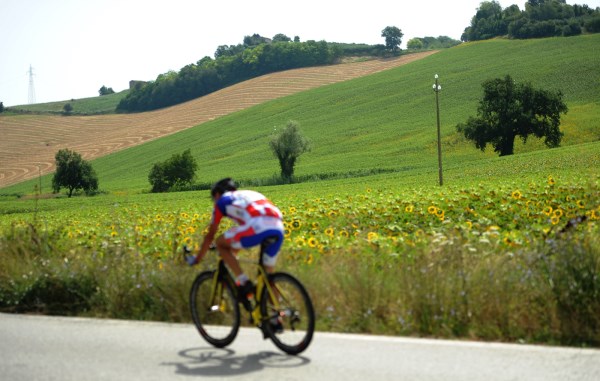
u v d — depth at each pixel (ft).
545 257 25.30
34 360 21.16
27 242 36.70
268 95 572.51
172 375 19.29
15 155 529.86
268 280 21.76
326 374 18.89
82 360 21.06
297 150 312.71
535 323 22.91
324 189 183.01
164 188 321.11
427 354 20.61
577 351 20.45
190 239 47.24
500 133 293.02
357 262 28.66
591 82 385.70
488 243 32.89
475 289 24.21
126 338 24.09
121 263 31.48
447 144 335.88
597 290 22.49
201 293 24.54
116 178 402.93
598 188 77.15
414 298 24.36
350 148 362.33
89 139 556.10
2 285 31.58
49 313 29.94
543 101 291.79
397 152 336.29
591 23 559.79
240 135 451.94
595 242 26.73
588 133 311.88
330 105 475.31
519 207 66.44
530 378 17.87
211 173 357.61
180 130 521.65
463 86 435.94
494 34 651.25
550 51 480.64
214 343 22.90
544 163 187.52
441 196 84.53
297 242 43.11
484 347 21.25
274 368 19.75
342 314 25.49
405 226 61.21
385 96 461.37
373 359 20.22
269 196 153.89
